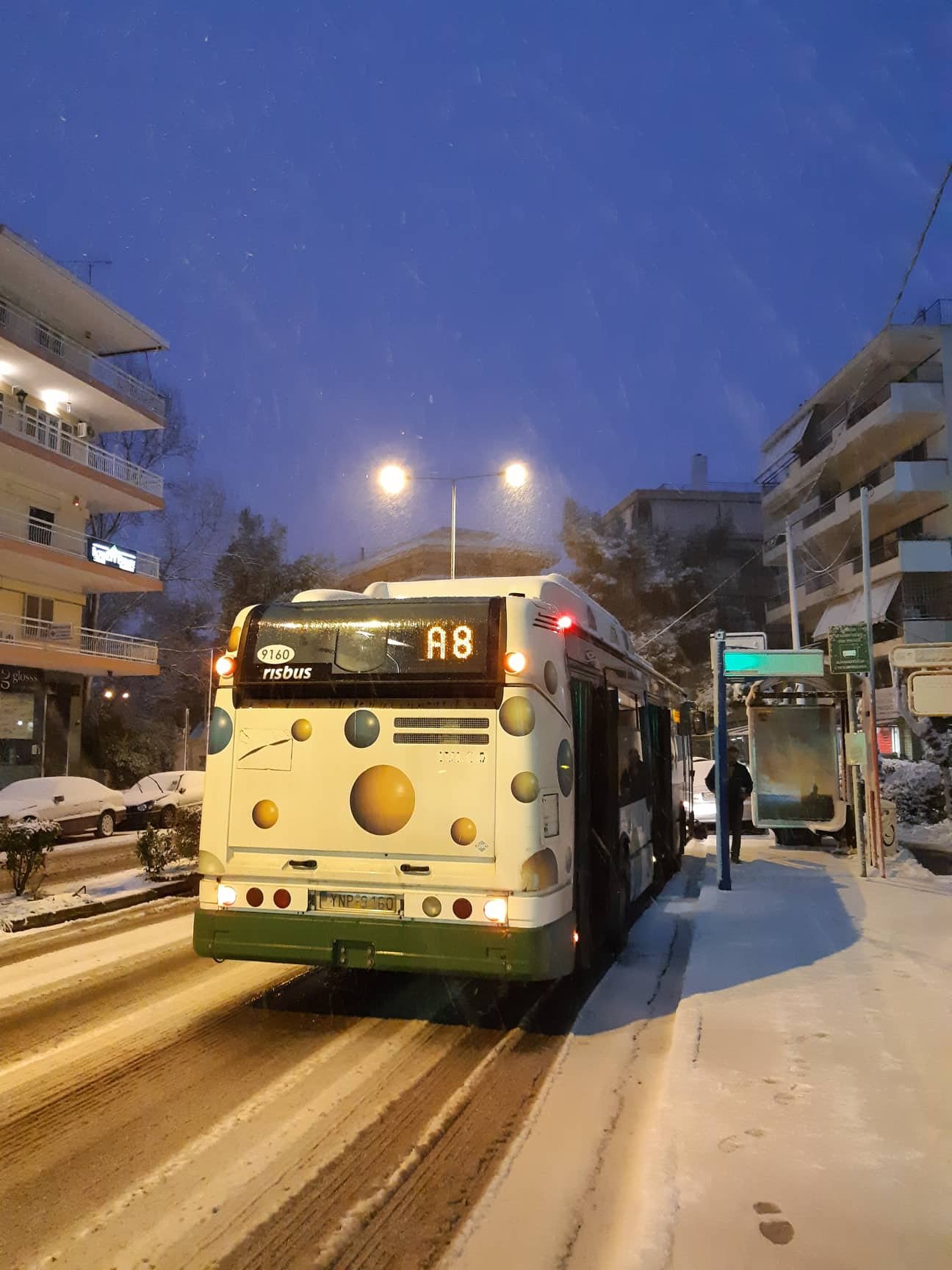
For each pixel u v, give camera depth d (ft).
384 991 24.23
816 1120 14.10
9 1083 17.25
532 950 19.17
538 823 19.66
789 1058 16.89
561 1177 13.26
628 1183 13.03
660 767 41.68
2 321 97.45
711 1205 11.57
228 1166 13.76
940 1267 10.19
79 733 110.52
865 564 77.00
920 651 36.86
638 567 159.53
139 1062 18.45
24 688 101.09
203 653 166.30
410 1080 17.48
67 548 107.45
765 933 28.25
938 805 71.56
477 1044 19.80
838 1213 11.33
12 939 31.19
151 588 116.26
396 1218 12.21
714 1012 20.02
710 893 36.52
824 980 22.45
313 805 20.68
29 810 69.77
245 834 21.03
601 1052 19.19
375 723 20.57
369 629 20.98
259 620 21.84
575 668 23.70
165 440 145.38
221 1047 19.48
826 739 53.16
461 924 19.52
